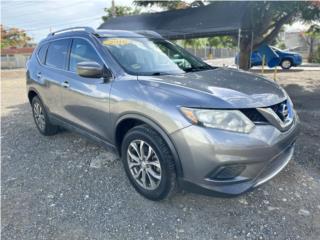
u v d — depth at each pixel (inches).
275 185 119.4
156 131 100.8
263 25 409.1
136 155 113.3
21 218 105.2
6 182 132.1
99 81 124.0
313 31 470.6
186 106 92.4
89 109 130.8
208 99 92.6
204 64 147.6
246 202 108.8
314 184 119.6
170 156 98.6
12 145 178.5
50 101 165.9
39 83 171.9
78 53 143.3
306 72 599.8
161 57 137.4
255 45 444.1
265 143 91.4
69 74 145.8
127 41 139.9
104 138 128.6
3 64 1387.8
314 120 209.5
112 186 123.8
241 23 355.3
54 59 163.9
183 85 103.0
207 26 380.2
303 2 341.4
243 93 99.0
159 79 110.3
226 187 91.9
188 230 95.5
